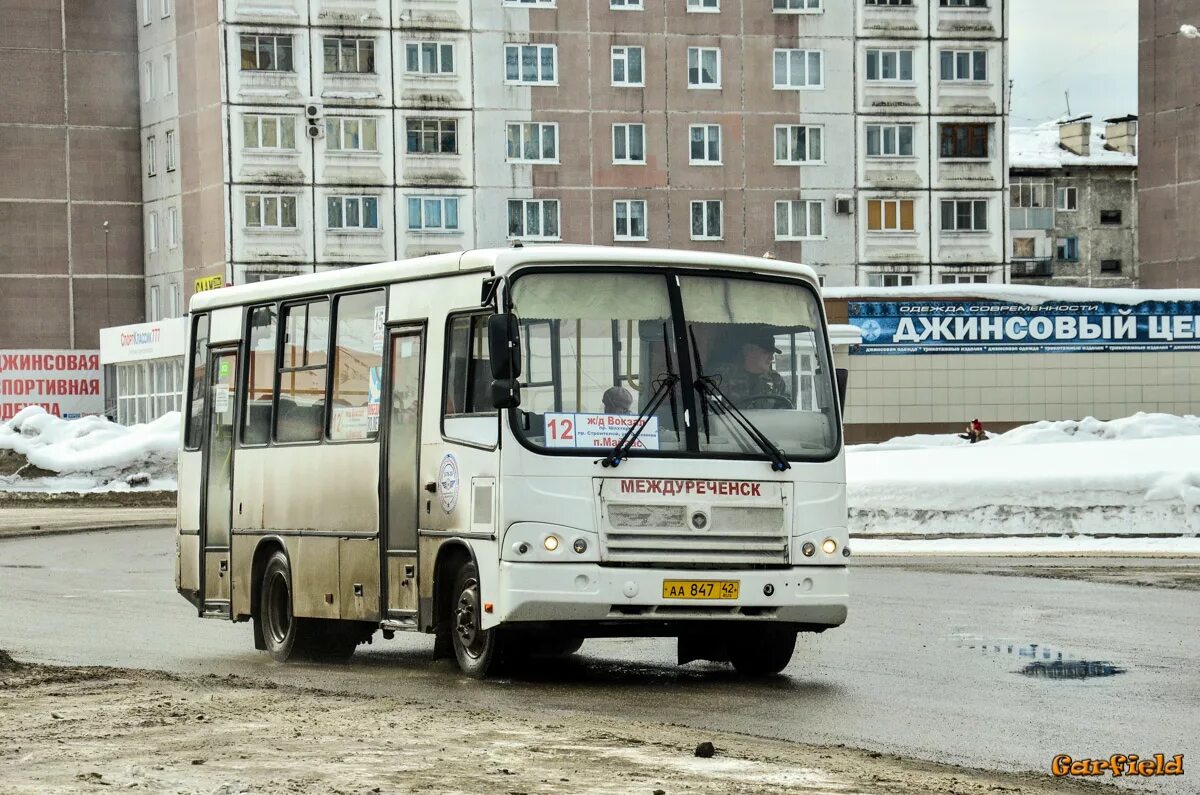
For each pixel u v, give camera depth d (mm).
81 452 69688
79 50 109562
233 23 100188
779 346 17594
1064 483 41312
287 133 100750
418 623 17891
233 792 10281
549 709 15141
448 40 102250
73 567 36156
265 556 20734
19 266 108750
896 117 106625
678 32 104688
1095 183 140875
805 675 17734
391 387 18500
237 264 100125
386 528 18438
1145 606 24625
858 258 106312
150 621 24953
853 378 77312
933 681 17094
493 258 17031
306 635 19875
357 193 101312
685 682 17297
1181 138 114312
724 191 105188
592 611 16562
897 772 11562
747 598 16875
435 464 17672
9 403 108062
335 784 10602
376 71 101500
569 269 17047
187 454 22562
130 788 10438
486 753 11898
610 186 104250
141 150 109875
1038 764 12375
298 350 20219
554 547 16562
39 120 108875
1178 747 13109
